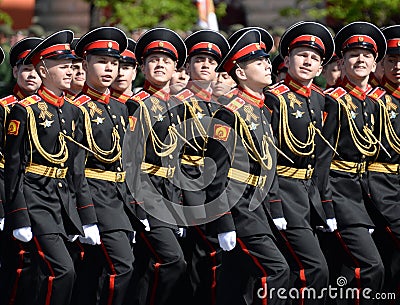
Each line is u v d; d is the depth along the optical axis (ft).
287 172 90.94
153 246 92.07
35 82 98.48
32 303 90.89
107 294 88.99
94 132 90.68
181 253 92.17
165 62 96.22
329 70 108.37
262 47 89.71
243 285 89.61
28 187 86.22
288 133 90.94
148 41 96.53
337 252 95.55
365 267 93.35
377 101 99.66
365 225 94.68
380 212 98.17
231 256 89.45
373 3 177.99
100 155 90.53
